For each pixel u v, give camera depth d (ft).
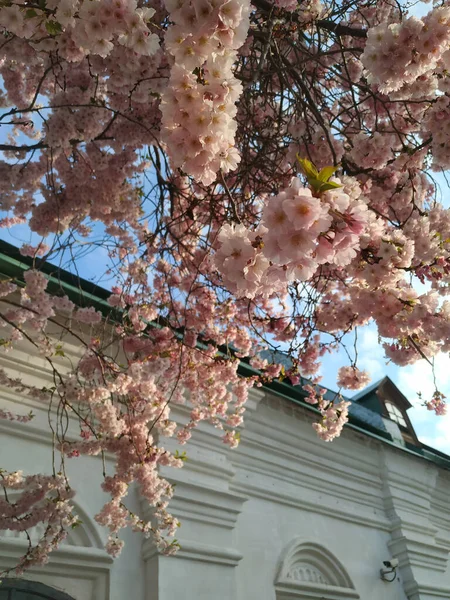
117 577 15.31
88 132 11.79
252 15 14.51
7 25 7.87
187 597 15.83
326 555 21.68
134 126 12.75
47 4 7.32
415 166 12.45
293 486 22.48
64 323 17.38
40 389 15.28
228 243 6.30
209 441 19.75
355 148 12.10
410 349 12.30
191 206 14.43
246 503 20.13
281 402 23.21
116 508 13.70
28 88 16.35
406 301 9.70
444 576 26.32
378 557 24.16
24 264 16.79
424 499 28.17
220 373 16.08
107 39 7.28
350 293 10.25
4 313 16.14
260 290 6.46
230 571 17.49
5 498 12.62
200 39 6.01
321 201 5.71
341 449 25.36
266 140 14.40
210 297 16.67
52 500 12.44
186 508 17.71
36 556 12.19
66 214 13.79
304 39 16.05
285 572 19.72
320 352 17.80
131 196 14.08
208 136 6.15
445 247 10.18
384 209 13.28
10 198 14.28
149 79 10.30
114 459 16.99
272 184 14.80
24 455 15.23
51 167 12.54
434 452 32.09
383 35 9.95
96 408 13.26
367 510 25.27
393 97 13.15
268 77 14.71
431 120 11.75
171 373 15.58
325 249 5.66
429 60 9.96
